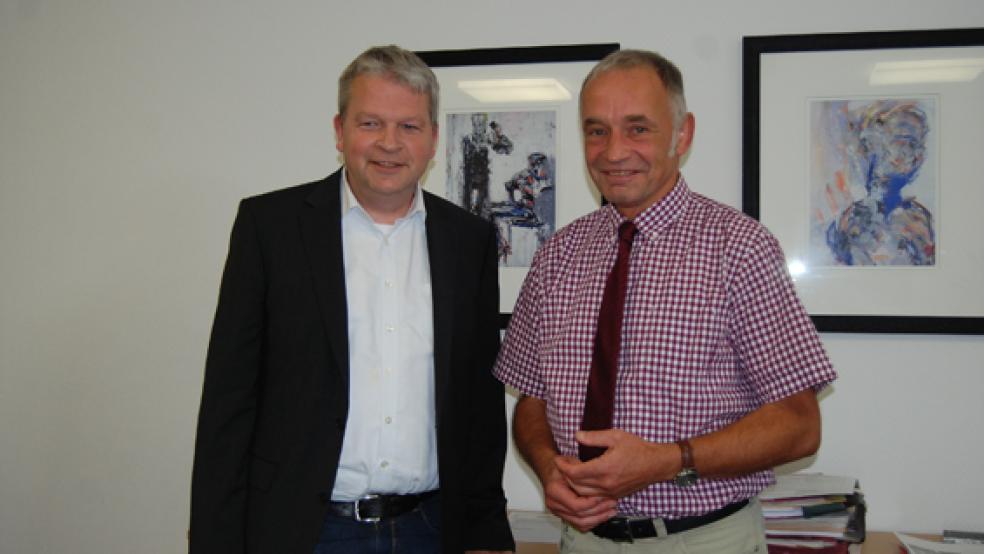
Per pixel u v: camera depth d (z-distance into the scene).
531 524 1.85
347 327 1.38
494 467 1.58
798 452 1.26
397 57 1.39
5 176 2.14
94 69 2.12
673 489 1.29
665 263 1.35
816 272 1.83
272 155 2.06
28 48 2.13
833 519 1.62
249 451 1.38
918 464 1.83
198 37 2.08
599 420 1.32
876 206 1.81
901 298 1.80
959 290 1.78
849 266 1.82
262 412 1.38
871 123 1.81
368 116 1.36
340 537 1.38
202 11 2.08
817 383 1.27
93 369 2.11
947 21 1.81
